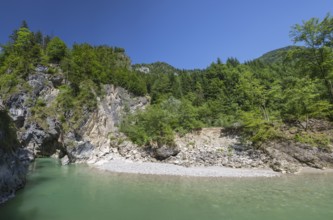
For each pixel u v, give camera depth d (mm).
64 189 21125
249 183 22562
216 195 18734
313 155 28500
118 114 56656
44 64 50969
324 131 31344
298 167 27859
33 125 42938
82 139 42406
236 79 68438
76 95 48000
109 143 44812
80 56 62094
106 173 29219
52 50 55000
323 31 34312
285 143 30594
